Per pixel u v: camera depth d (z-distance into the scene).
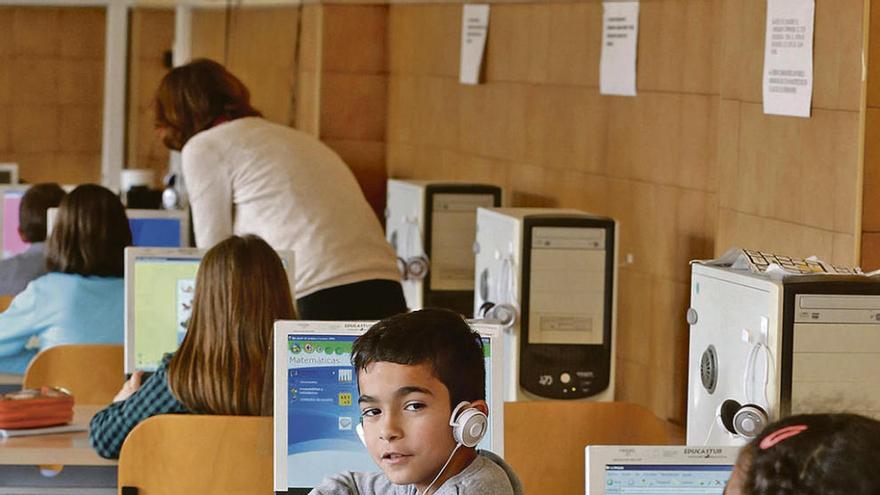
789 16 4.09
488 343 2.70
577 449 3.23
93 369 4.20
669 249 5.21
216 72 4.76
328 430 2.78
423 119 8.02
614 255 4.59
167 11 10.41
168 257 4.23
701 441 2.95
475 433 1.95
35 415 3.66
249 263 3.33
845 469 1.11
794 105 4.08
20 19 10.52
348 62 8.69
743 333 2.74
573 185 6.07
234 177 4.66
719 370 2.86
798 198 4.10
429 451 1.95
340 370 2.79
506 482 1.98
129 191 8.13
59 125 10.65
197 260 4.24
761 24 4.32
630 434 3.23
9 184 7.91
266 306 3.33
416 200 6.24
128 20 10.40
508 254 4.62
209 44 10.15
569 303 4.59
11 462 3.43
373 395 1.96
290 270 4.23
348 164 8.73
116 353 4.22
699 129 4.98
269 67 9.33
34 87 10.61
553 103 6.27
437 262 6.23
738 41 4.48
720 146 4.63
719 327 2.87
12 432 3.61
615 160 5.67
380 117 8.73
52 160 10.65
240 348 3.30
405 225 6.39
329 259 4.67
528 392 4.57
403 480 1.96
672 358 5.19
